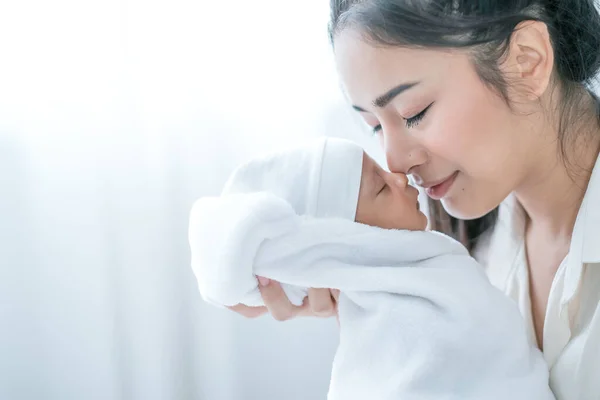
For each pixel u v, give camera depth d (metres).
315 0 1.42
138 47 1.43
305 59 1.44
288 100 1.45
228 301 0.92
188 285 1.53
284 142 1.46
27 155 1.46
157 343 1.52
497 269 1.07
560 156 0.91
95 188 1.47
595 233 0.86
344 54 0.84
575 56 0.88
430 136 0.84
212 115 1.46
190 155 1.47
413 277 0.90
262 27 1.43
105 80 1.44
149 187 1.48
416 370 0.87
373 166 0.97
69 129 1.46
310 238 0.91
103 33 1.43
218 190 1.48
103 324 1.51
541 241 1.01
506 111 0.84
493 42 0.80
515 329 0.91
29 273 1.50
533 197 0.96
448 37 0.78
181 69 1.44
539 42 0.83
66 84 1.44
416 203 0.99
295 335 1.55
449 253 0.97
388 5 0.79
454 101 0.82
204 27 1.43
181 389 1.56
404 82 0.81
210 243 0.90
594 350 0.88
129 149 1.46
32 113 1.45
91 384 1.53
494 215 1.08
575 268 0.87
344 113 1.44
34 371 1.54
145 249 1.49
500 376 0.88
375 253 0.94
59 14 1.42
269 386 1.57
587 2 0.89
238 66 1.45
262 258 0.90
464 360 0.88
